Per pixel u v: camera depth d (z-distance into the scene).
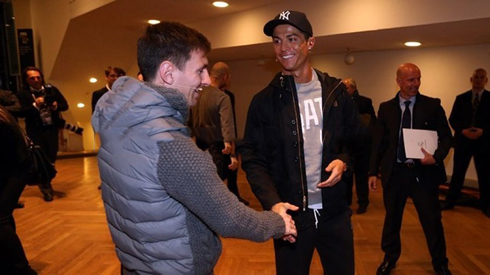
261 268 2.64
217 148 3.23
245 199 4.34
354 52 5.93
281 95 1.51
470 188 4.91
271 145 1.54
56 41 6.38
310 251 1.51
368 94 5.93
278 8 4.34
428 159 2.25
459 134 4.00
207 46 0.99
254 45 4.80
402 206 2.46
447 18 3.12
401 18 3.38
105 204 1.01
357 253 2.88
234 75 7.71
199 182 0.85
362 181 3.86
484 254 2.82
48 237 3.22
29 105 4.24
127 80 0.97
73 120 7.48
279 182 1.52
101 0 4.58
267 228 1.02
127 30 6.36
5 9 6.60
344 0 3.76
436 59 5.25
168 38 0.93
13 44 6.65
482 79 3.90
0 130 1.87
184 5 4.47
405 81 2.34
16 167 1.95
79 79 7.11
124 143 0.89
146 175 0.86
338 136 1.49
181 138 0.88
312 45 1.49
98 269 2.62
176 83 0.96
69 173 5.92
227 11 4.80
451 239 3.13
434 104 2.36
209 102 3.18
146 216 0.89
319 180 1.49
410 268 2.62
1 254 1.96
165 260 0.93
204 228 0.94
